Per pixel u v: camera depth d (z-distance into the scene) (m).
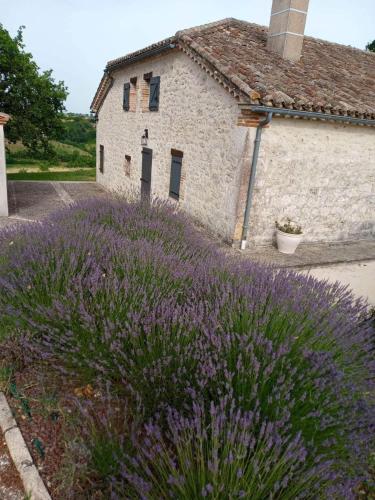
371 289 6.12
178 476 1.58
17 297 2.88
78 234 3.81
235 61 7.74
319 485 1.74
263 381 2.04
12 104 18.59
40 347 2.66
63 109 20.34
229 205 7.72
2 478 2.06
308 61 9.20
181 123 9.64
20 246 3.49
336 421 2.02
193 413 2.09
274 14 8.73
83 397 2.53
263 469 1.63
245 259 4.09
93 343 2.54
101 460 1.92
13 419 2.37
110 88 15.42
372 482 2.05
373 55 11.99
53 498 1.93
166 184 10.87
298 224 8.30
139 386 2.30
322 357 2.24
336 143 8.04
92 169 30.36
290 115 6.88
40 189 14.61
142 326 2.66
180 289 3.12
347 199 8.73
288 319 2.58
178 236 4.82
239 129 7.18
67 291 2.75
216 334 2.55
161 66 10.59
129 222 4.94
